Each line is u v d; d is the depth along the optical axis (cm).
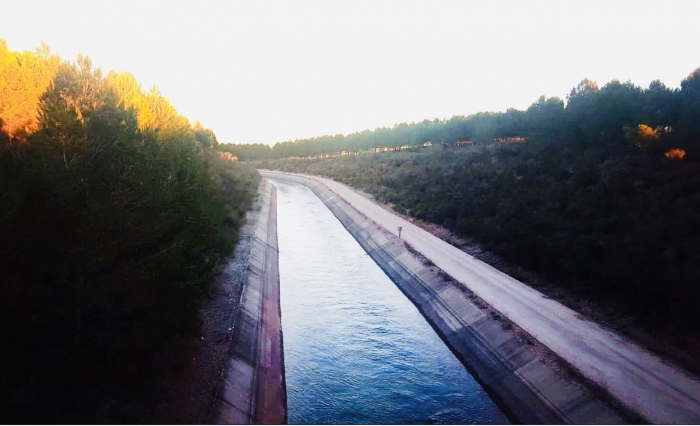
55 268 1076
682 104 4228
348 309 2647
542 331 1891
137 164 1257
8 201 953
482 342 1997
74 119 1173
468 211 4047
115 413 1108
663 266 1958
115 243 1162
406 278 3067
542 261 2636
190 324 1488
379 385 1805
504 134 8169
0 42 1964
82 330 1147
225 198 4291
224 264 2841
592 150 4147
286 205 7138
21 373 990
